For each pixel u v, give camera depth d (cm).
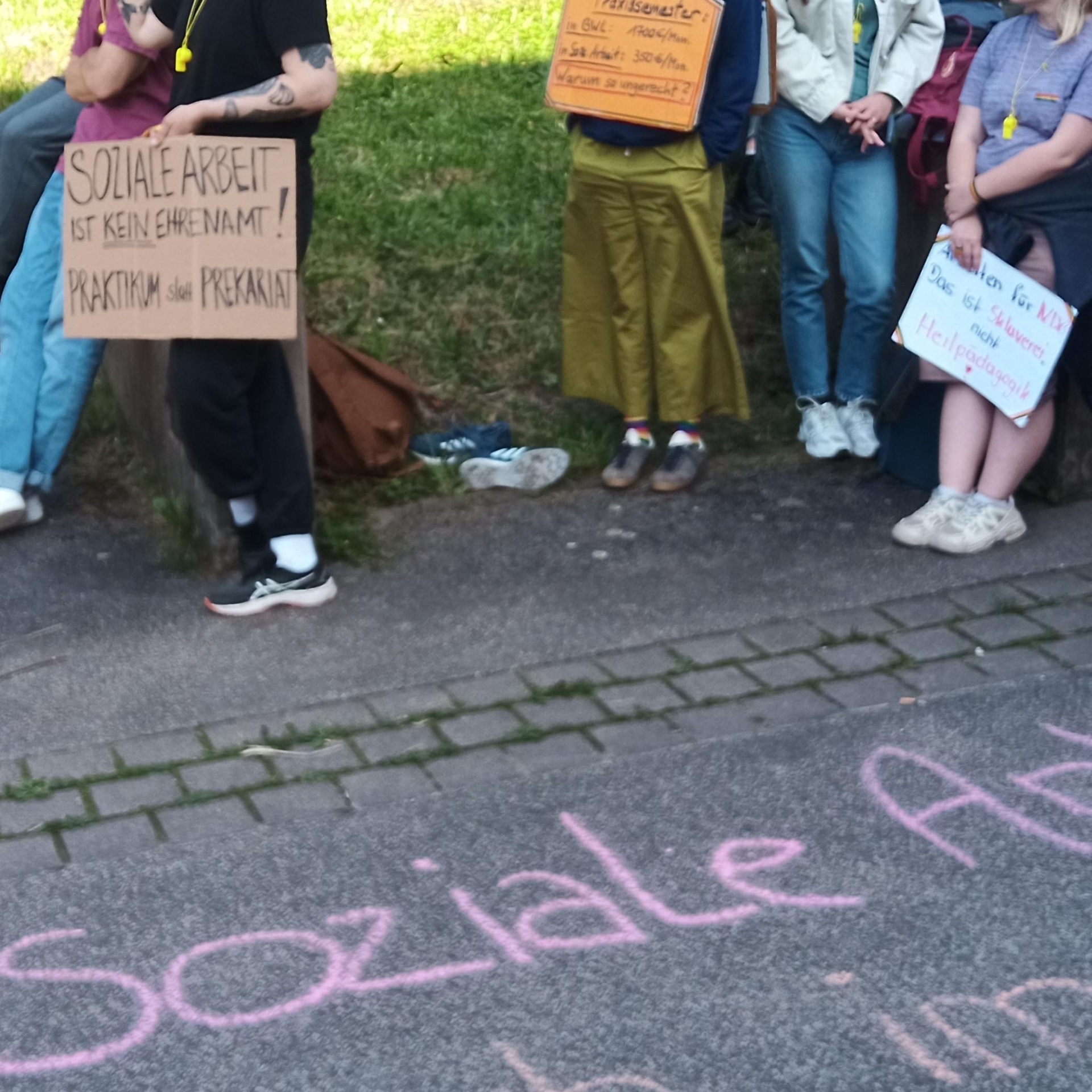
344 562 459
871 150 504
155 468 500
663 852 318
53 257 463
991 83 453
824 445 518
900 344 474
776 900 302
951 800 336
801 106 494
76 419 473
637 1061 259
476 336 586
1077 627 414
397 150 710
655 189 476
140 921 297
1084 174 443
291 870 313
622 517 491
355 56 841
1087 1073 255
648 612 426
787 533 477
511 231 643
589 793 340
